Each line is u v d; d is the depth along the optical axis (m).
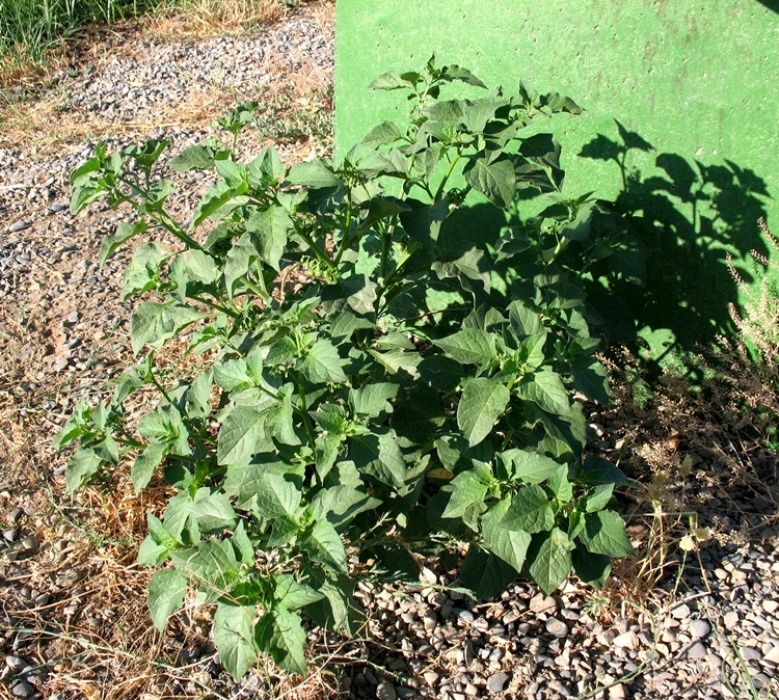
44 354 4.25
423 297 3.66
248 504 2.51
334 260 2.94
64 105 6.99
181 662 2.74
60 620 2.92
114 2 8.50
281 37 8.21
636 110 3.34
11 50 7.60
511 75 3.66
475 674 2.68
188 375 3.97
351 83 4.34
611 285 3.67
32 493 3.45
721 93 3.11
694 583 2.91
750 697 2.52
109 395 3.95
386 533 2.85
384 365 2.91
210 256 2.76
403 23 3.95
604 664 2.68
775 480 3.32
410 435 2.85
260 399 2.51
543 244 3.44
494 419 2.42
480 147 2.89
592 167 3.56
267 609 2.23
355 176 2.84
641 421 3.47
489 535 2.45
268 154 2.58
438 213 2.84
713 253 3.33
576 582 2.93
